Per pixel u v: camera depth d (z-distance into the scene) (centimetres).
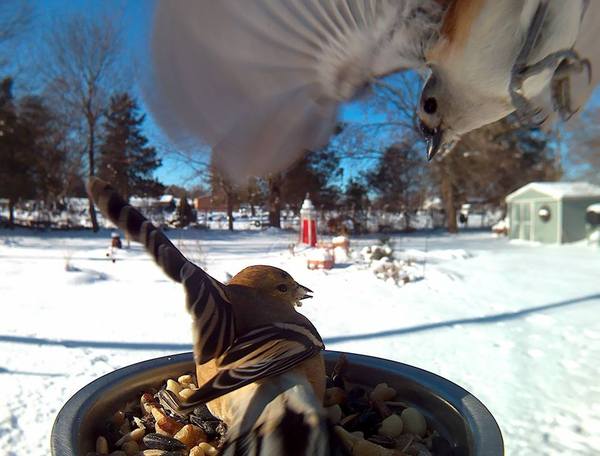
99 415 15
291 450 9
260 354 11
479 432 13
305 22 11
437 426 15
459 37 12
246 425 10
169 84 10
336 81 12
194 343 11
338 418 15
